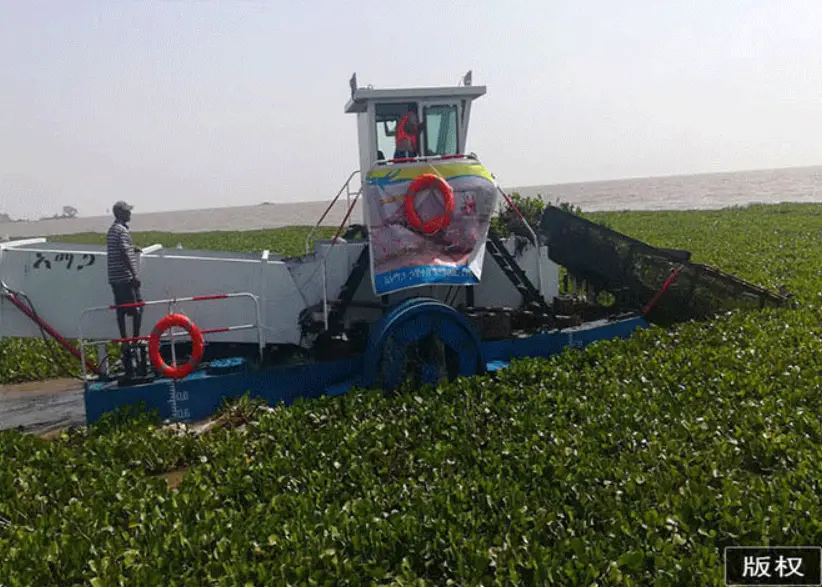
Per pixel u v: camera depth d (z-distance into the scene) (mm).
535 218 14141
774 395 7965
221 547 5305
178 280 9242
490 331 10016
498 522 5547
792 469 6121
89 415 8547
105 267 8992
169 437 7941
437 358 9133
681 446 6641
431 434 7539
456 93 10367
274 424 8031
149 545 5473
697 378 8680
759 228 34688
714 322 11242
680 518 5379
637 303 11812
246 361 9320
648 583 4820
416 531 5395
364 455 7020
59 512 6234
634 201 104438
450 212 9516
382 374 8922
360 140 11023
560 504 5766
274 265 9336
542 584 4742
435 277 9109
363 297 9914
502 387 8633
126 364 8781
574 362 9727
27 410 10805
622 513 5570
